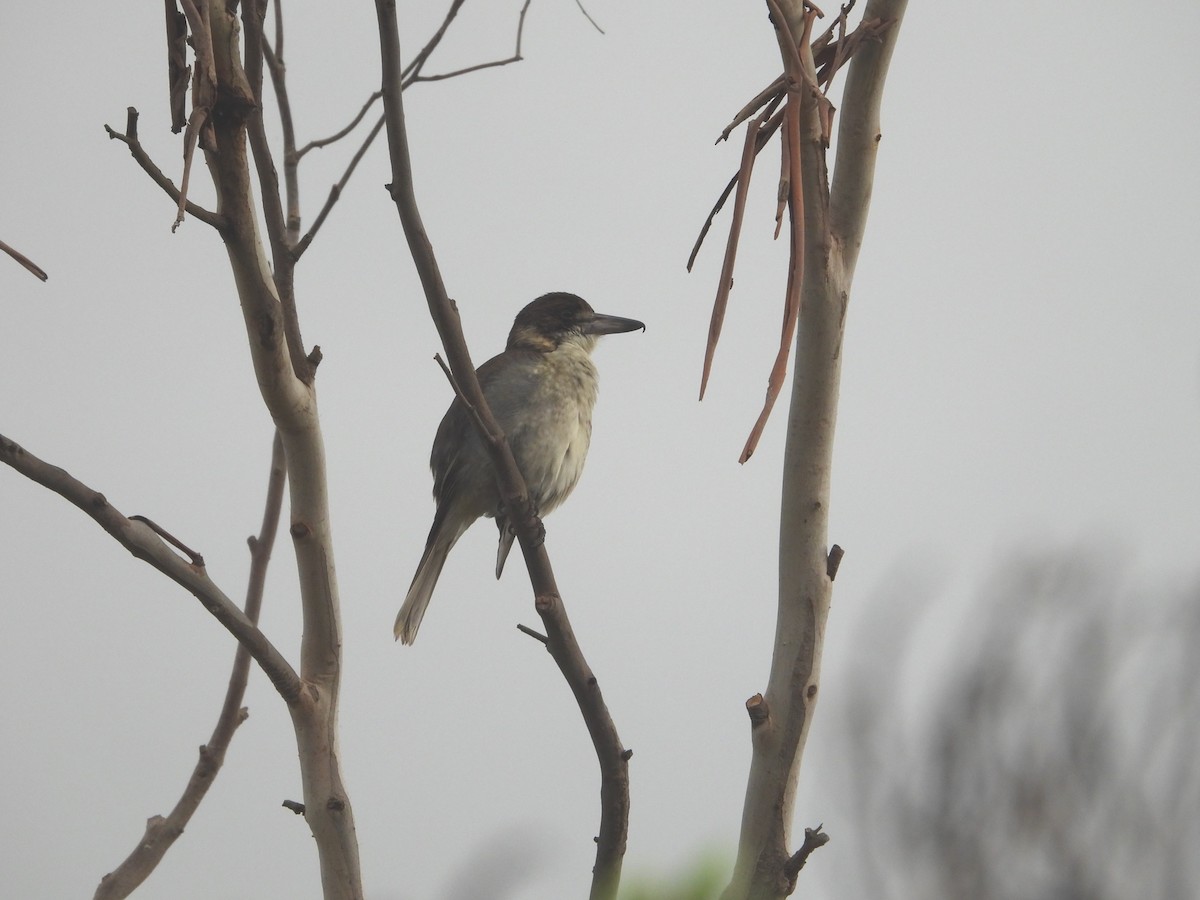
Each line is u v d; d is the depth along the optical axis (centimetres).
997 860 645
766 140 525
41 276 446
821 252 561
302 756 691
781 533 592
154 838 805
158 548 625
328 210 849
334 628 702
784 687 583
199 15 512
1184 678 692
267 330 640
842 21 539
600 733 661
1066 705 692
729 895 553
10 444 584
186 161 476
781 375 436
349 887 681
